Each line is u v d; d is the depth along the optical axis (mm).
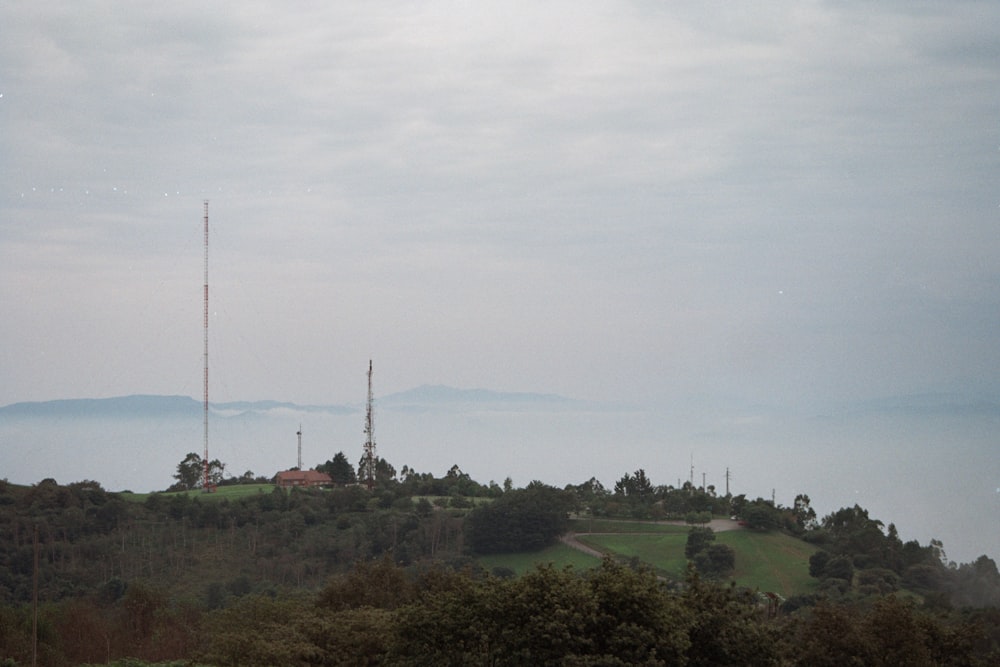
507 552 88062
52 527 79312
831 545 79938
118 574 75375
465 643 24422
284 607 35344
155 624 43625
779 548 84062
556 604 23328
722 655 24250
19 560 73375
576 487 114750
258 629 32438
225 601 67250
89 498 87875
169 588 73562
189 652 37750
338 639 31016
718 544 80750
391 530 89750
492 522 88062
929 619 26250
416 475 122000
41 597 66938
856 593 64562
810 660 25188
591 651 23031
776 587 73375
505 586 24859
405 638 25422
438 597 26000
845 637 25047
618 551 86562
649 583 24406
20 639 38188
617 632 23016
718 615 24500
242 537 87625
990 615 39062
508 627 23891
